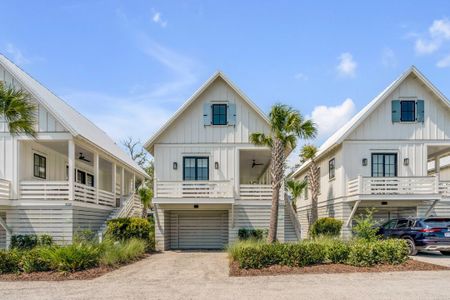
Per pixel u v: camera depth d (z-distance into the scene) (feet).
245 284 36.47
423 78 75.82
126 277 41.19
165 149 74.38
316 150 85.66
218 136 74.43
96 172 75.31
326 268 43.39
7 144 65.05
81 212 67.87
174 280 39.17
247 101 73.77
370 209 77.10
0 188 62.18
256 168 96.99
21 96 46.98
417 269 42.96
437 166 85.35
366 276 39.58
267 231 71.67
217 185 70.44
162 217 72.54
